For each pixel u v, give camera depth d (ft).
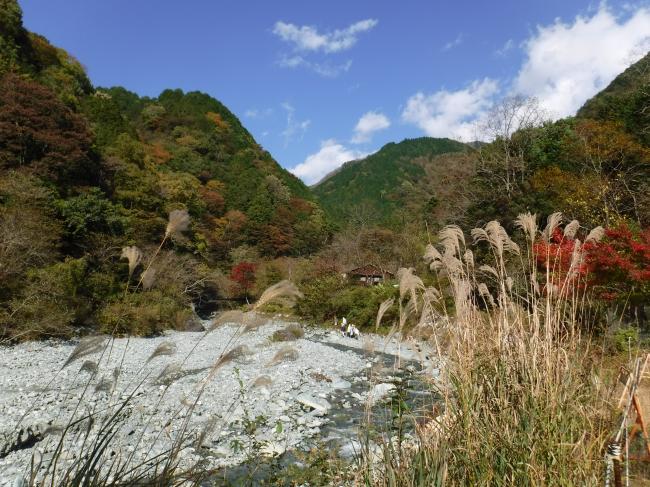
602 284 29.94
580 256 12.50
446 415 9.05
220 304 110.42
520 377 9.36
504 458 7.75
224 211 199.00
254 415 29.53
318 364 49.55
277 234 186.19
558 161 79.36
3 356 47.11
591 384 9.59
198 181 196.03
